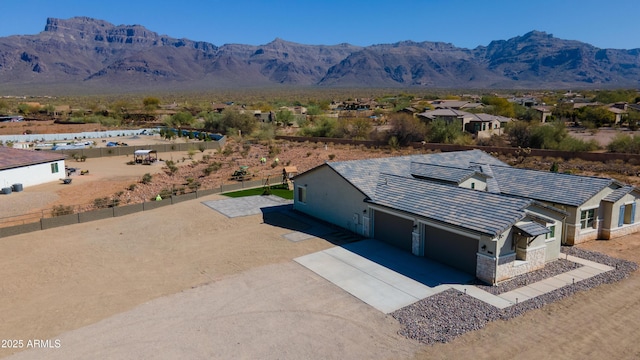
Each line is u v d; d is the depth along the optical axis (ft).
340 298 53.31
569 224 71.36
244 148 198.49
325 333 45.60
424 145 192.85
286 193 112.68
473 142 196.85
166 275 61.46
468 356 41.29
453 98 531.91
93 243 75.56
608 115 266.77
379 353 42.04
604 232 74.64
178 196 103.81
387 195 73.97
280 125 306.96
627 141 161.58
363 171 83.71
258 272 61.67
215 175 136.87
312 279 58.95
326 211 86.22
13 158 120.67
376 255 67.46
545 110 297.12
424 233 66.13
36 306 52.70
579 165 140.97
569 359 40.75
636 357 40.98
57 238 78.28
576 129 246.88
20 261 67.41
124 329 46.91
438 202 66.28
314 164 156.56
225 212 93.81
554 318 47.83
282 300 53.01
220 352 42.45
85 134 249.96
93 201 104.63
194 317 49.21
